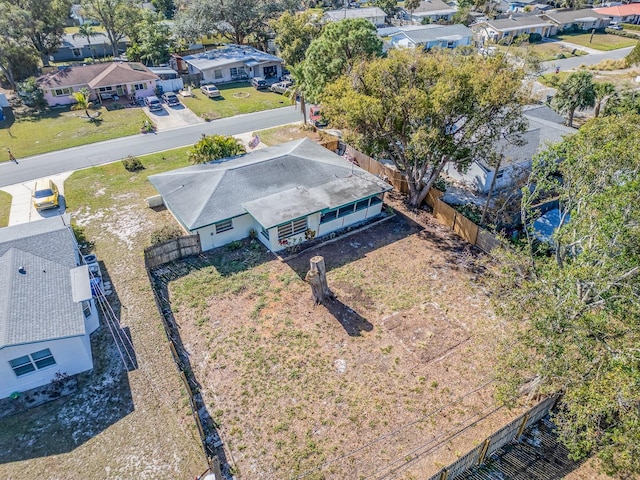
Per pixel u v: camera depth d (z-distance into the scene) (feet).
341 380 59.41
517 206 89.25
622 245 41.42
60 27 204.03
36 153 127.34
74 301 60.75
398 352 63.57
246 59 196.44
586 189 49.34
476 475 47.39
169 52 208.85
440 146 84.17
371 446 51.52
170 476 48.26
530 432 51.80
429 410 55.57
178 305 72.43
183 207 86.07
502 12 335.88
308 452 50.90
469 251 85.51
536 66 159.22
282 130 143.33
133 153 127.03
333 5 358.02
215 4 215.92
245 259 83.51
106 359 62.54
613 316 42.39
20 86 156.97
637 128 52.26
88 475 48.39
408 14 325.21
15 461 49.80
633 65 200.75
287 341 65.46
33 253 70.03
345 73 114.42
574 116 149.59
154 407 55.93
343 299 73.31
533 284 49.60
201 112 158.71
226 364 61.98
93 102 166.61
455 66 83.92
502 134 90.84
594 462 48.42
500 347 54.34
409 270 80.33
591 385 38.91
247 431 53.31
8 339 53.52
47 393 57.72
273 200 86.79
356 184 93.25
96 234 89.56
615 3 332.19
